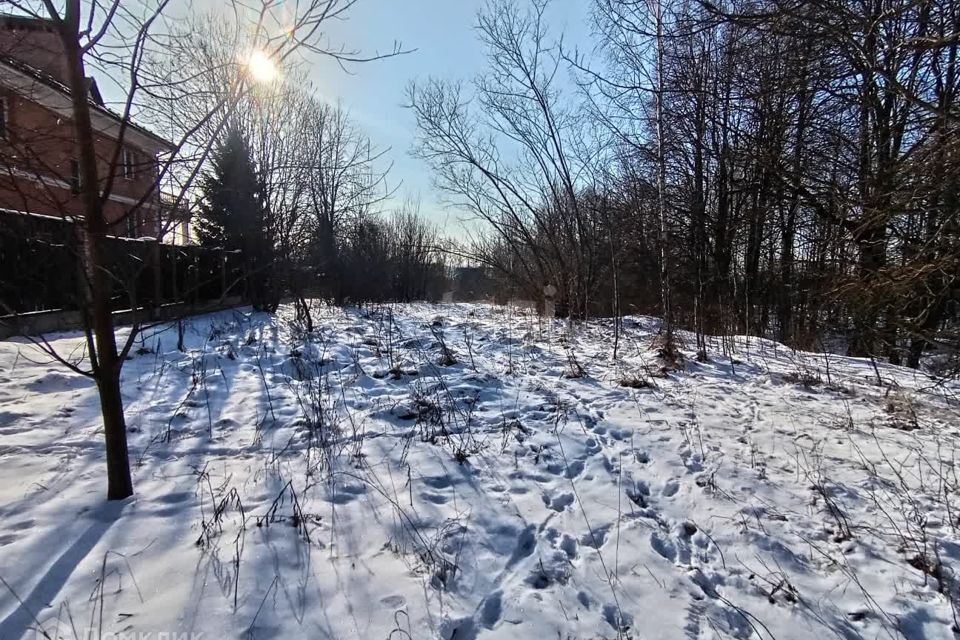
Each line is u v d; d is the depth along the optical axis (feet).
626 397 19.33
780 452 14.53
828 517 11.21
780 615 8.36
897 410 18.43
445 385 19.63
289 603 7.71
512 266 65.31
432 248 59.88
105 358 9.73
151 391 17.43
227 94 9.92
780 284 45.65
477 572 8.91
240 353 24.41
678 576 9.17
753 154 27.12
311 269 43.47
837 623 8.23
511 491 11.83
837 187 22.59
